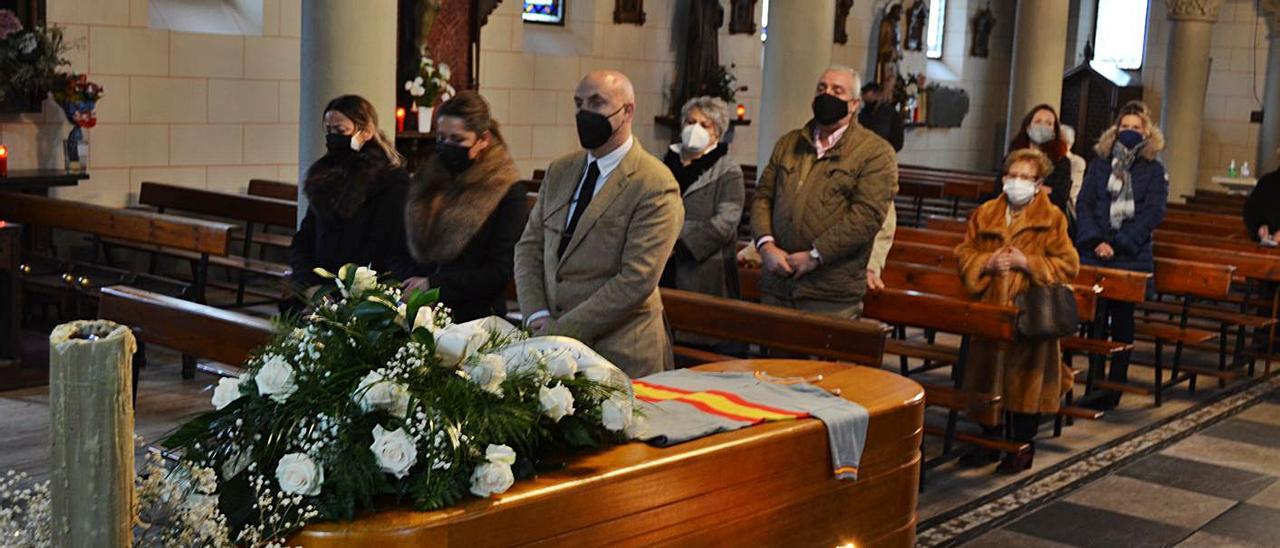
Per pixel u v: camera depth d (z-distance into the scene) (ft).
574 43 46.03
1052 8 46.39
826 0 33.37
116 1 32.48
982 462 20.08
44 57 29.37
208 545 7.43
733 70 52.26
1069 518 17.67
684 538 9.22
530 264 14.05
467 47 40.04
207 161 34.91
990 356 19.38
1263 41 68.90
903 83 61.16
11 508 7.19
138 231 24.89
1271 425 24.11
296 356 8.25
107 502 6.59
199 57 34.40
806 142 18.78
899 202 52.70
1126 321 24.76
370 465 7.84
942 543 16.28
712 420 9.85
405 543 7.66
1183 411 24.97
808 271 18.33
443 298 14.64
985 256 19.19
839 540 10.52
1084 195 25.63
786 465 9.87
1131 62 72.28
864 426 10.43
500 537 8.09
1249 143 69.77
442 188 15.15
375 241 16.43
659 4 48.65
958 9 67.31
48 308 27.58
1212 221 39.19
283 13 36.22
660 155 49.73
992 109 70.23
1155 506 18.49
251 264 27.22
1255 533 17.46
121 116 32.86
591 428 9.04
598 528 8.64
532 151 44.83
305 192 16.69
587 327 13.07
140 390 21.91
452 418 8.11
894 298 19.44
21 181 29.17
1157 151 25.25
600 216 13.30
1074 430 22.89
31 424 19.71
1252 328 32.78
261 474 8.00
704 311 17.71
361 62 23.02
